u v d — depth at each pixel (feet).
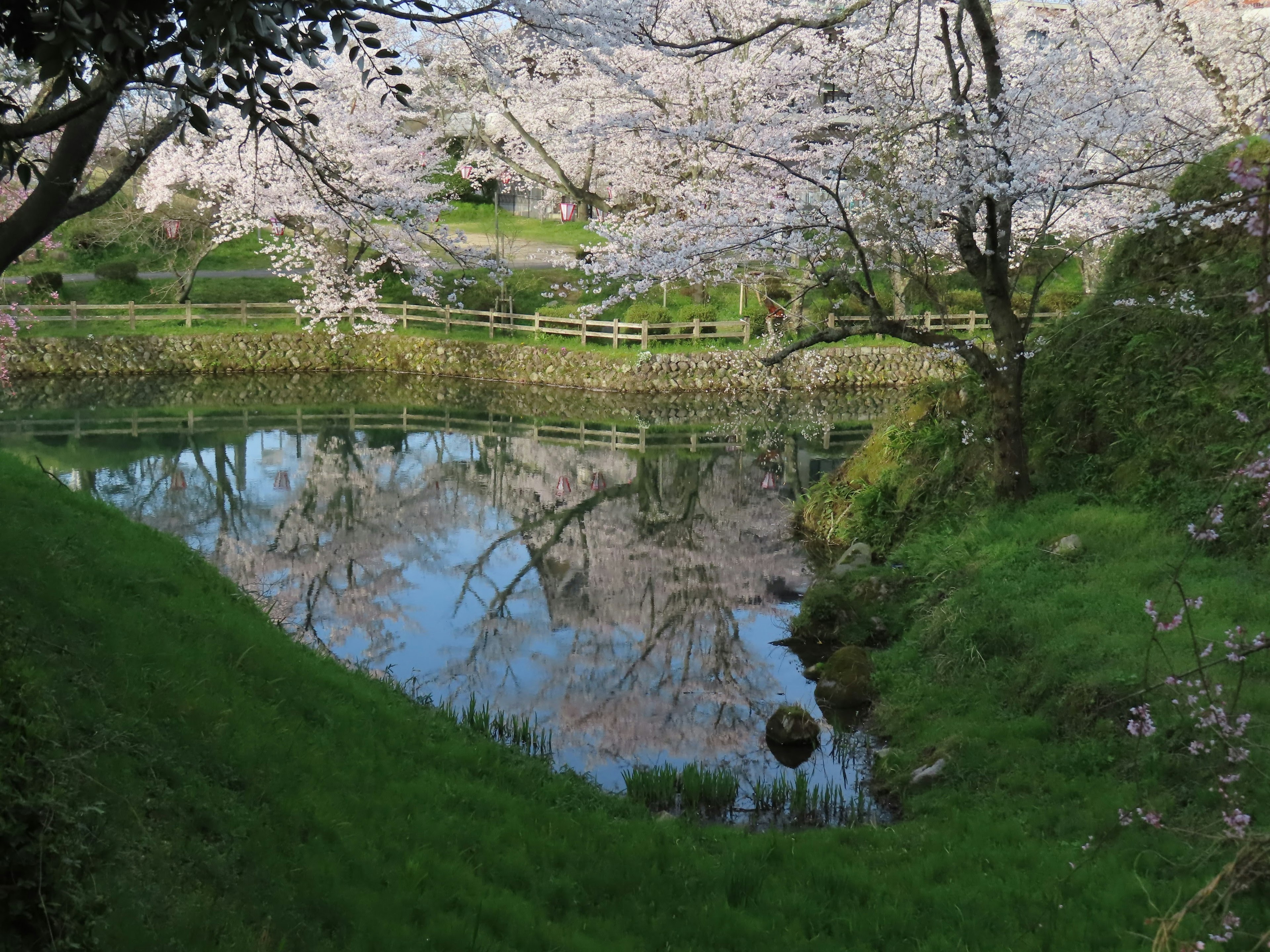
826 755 32.37
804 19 35.19
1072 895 19.70
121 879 14.65
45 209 20.45
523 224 126.72
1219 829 20.40
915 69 56.70
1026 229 57.72
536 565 53.42
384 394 92.48
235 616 30.12
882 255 43.60
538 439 79.56
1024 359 47.14
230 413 84.07
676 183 75.92
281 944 15.11
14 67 20.61
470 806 23.61
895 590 41.65
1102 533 37.09
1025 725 28.40
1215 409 39.19
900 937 19.13
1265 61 55.93
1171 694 25.62
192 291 104.32
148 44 14.62
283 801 19.77
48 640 20.48
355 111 83.92
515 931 18.07
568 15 29.66
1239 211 38.24
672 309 98.99
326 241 96.78
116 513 36.42
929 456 49.93
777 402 90.94
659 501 65.05
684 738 34.14
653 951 18.54
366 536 57.31
